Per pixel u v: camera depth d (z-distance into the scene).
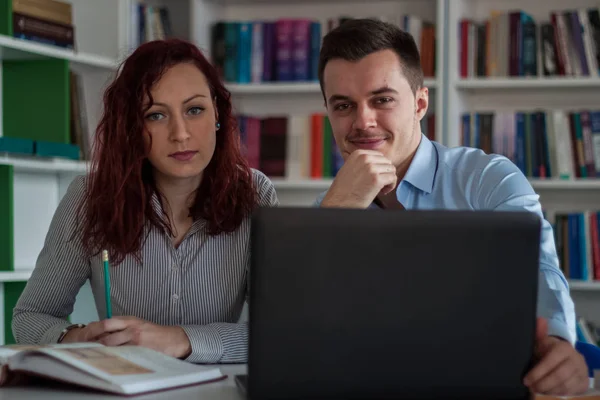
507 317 1.00
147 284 1.73
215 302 1.75
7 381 1.17
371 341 0.98
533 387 1.06
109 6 3.30
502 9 3.55
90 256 1.73
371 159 1.62
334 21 3.44
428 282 0.98
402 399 1.00
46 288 1.74
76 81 3.09
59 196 3.21
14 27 2.76
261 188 1.87
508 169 1.79
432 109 3.37
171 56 1.66
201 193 1.75
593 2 3.43
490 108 3.55
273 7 3.77
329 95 1.76
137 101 1.65
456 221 0.99
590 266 3.20
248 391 0.98
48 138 2.98
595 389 1.15
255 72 3.50
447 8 3.30
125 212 1.70
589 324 3.24
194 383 1.19
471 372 1.00
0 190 2.77
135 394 1.10
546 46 3.23
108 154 1.70
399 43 1.74
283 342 0.97
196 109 1.66
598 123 3.18
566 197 3.47
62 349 1.22
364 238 0.97
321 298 0.97
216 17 3.70
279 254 0.96
